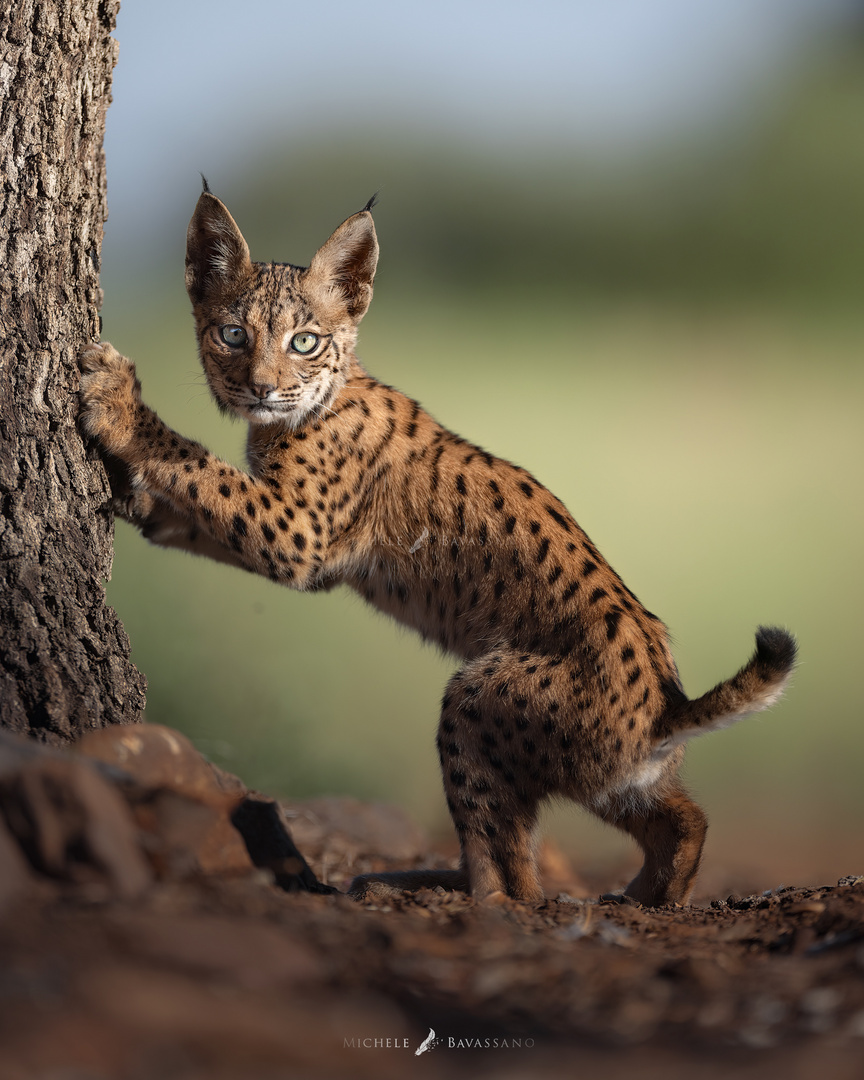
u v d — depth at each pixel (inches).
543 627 367.9
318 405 402.3
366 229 413.7
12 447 309.6
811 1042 180.1
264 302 397.1
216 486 367.9
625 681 353.1
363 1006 188.2
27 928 191.0
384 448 406.0
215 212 404.2
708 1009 197.8
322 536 391.9
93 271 334.0
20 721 292.7
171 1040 165.0
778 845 566.9
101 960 183.5
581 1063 171.6
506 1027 189.3
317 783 567.8
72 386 325.4
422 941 226.5
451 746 358.9
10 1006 165.6
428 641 403.5
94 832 213.6
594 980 213.3
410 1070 169.2
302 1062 166.6
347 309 418.6
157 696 579.8
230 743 563.8
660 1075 165.3
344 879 408.5
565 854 550.3
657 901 360.5
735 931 269.3
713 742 727.7
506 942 235.6
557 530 381.7
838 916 256.8
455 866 437.7
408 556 398.6
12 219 312.0
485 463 400.8
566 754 352.5
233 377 399.9
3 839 207.2
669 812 365.4
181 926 197.2
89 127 326.0
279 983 191.3
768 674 340.2
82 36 320.5
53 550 314.5
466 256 2260.1
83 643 309.3
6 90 312.3
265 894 235.3
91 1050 158.6
